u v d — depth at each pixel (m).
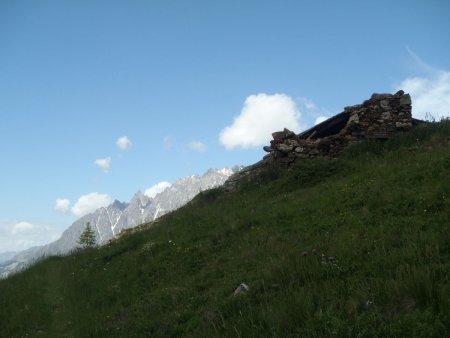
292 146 25.27
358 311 6.83
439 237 8.84
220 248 15.10
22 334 13.48
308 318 6.99
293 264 9.84
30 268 24.41
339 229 12.35
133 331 10.52
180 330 9.62
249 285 10.08
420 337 5.48
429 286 6.52
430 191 12.71
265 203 19.02
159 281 14.50
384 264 8.28
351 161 22.17
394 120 24.97
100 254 21.33
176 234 18.64
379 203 13.20
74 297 16.02
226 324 8.21
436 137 21.84
